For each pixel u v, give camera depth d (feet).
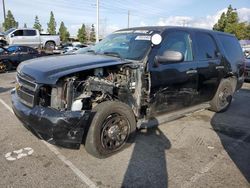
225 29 189.26
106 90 11.25
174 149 12.37
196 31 15.61
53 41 70.85
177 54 12.20
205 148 12.69
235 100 23.66
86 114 10.17
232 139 13.98
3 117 15.93
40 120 9.79
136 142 12.91
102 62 11.34
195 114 18.25
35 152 11.49
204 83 15.71
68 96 10.05
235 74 18.88
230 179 10.03
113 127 11.23
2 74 36.86
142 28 14.53
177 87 13.73
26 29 64.69
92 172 10.09
